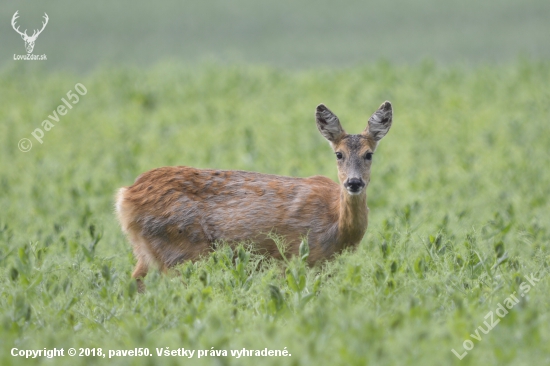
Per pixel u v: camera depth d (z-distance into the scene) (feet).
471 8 295.89
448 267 68.33
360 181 72.79
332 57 235.61
